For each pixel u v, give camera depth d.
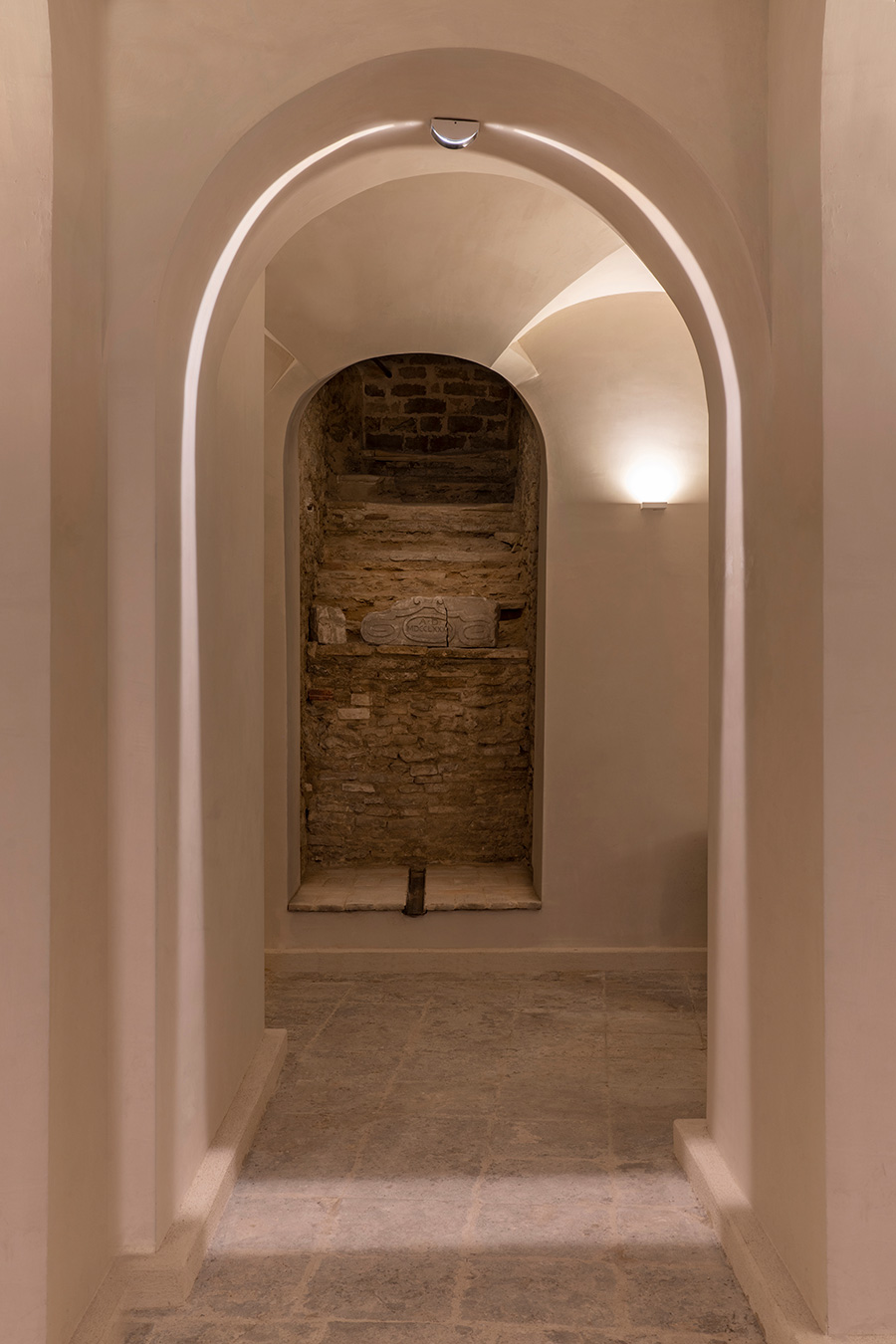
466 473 9.14
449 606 6.90
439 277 5.04
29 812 2.25
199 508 3.12
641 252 3.53
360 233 4.75
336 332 5.45
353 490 8.79
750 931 2.94
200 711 3.14
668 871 5.87
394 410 9.21
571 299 5.20
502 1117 3.86
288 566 6.06
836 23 2.29
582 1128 3.76
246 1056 3.94
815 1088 2.38
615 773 5.86
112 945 2.65
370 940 5.88
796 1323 2.37
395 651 6.84
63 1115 2.33
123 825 2.65
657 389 5.75
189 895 3.03
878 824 2.32
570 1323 2.58
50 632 2.28
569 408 5.80
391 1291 2.72
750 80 2.74
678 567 5.86
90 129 2.54
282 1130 3.74
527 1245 2.95
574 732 5.86
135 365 2.65
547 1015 5.02
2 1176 2.21
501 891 6.16
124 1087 2.66
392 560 7.40
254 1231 3.04
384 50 2.73
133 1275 2.63
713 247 2.95
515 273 4.99
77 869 2.43
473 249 4.84
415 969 5.80
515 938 5.87
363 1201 3.22
